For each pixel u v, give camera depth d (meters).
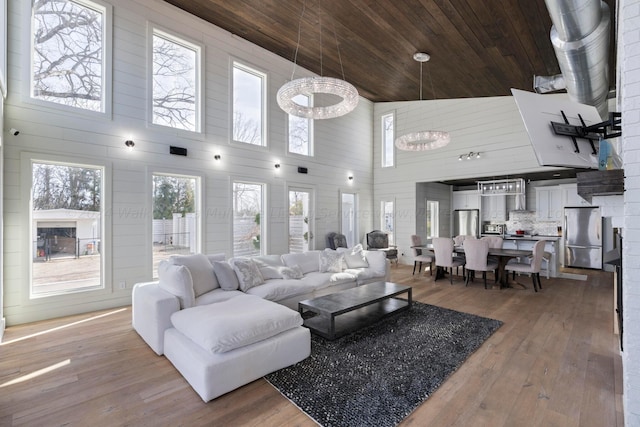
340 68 5.74
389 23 3.93
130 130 4.49
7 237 3.58
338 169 7.83
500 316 3.81
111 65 4.33
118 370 2.52
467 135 7.17
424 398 2.11
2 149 3.40
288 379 2.35
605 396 2.12
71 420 1.92
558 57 2.83
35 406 2.06
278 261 4.58
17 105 3.66
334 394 2.16
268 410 2.00
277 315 2.56
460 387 2.25
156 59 4.84
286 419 1.92
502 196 8.56
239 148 5.78
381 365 2.57
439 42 4.16
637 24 1.55
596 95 3.33
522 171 6.43
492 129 6.81
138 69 4.57
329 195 7.59
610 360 2.63
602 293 4.91
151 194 4.69
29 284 3.72
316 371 2.47
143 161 4.62
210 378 2.08
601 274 6.45
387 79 6.00
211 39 5.36
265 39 5.50
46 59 3.94
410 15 3.65
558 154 1.80
